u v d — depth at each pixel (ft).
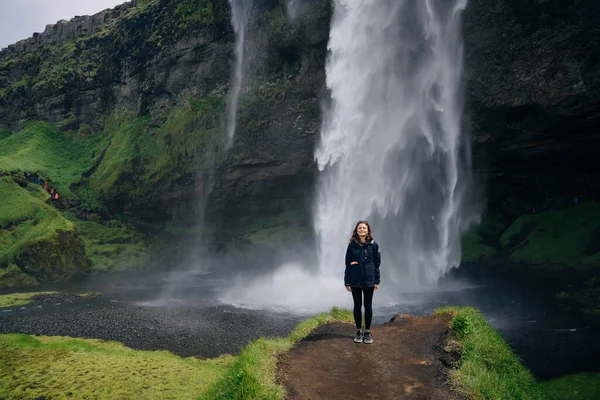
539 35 117.80
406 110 149.79
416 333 33.96
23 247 155.22
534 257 131.85
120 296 121.39
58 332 78.64
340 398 22.86
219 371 47.44
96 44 289.12
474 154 142.82
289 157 174.19
